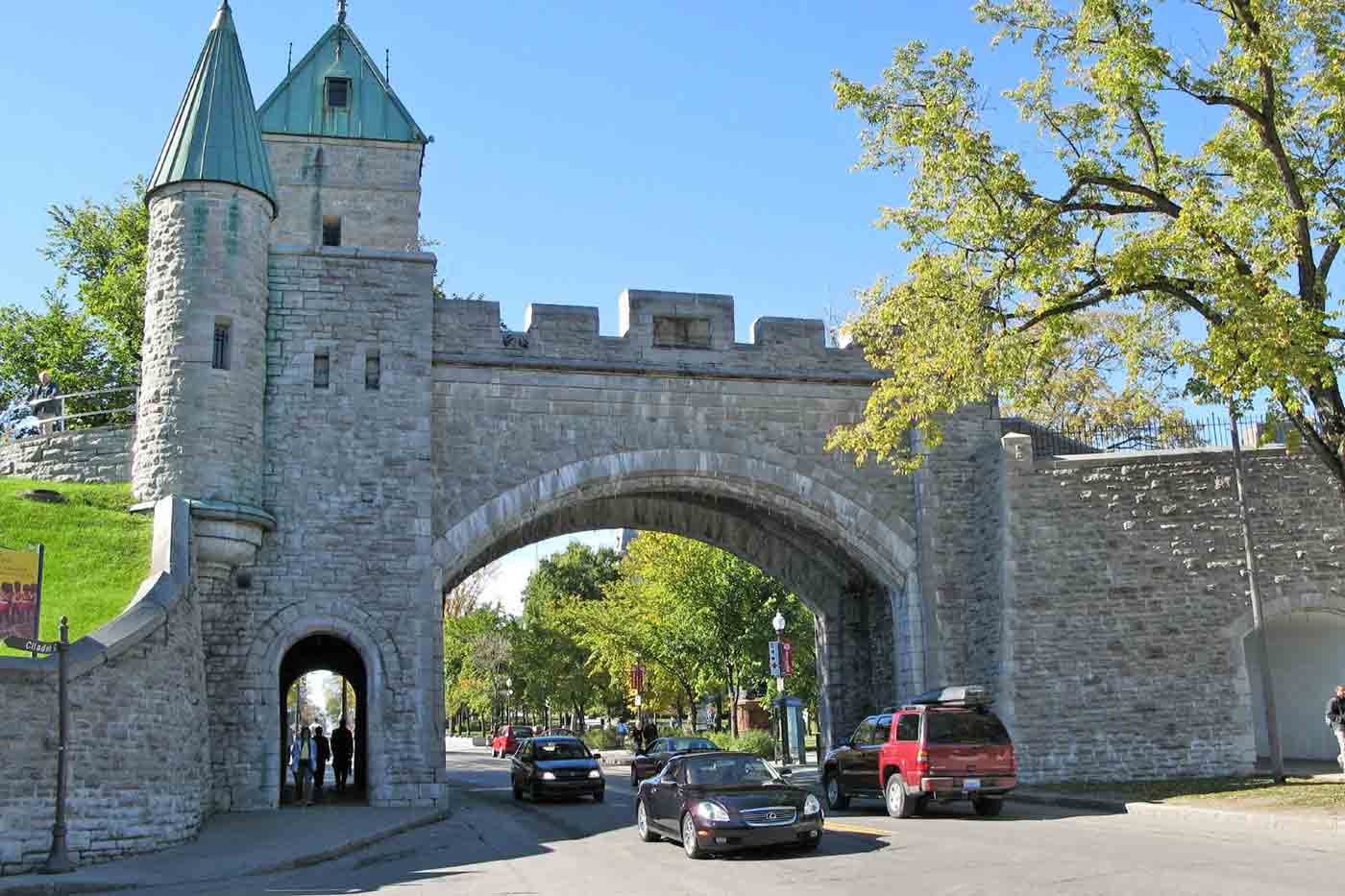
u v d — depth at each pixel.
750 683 43.22
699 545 42.34
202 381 21.17
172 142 22.39
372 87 33.25
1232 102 17.23
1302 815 15.23
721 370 24.92
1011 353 19.00
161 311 21.50
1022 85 18.91
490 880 12.27
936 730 17.55
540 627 64.06
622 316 25.17
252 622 21.42
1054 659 23.56
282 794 24.48
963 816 17.97
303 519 22.06
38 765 14.02
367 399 22.86
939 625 25.12
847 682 28.97
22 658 14.48
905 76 18.89
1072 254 18.45
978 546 25.41
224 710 20.89
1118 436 25.98
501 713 78.25
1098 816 17.66
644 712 54.97
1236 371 16.30
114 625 15.77
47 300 40.88
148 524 20.73
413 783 21.47
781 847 14.02
